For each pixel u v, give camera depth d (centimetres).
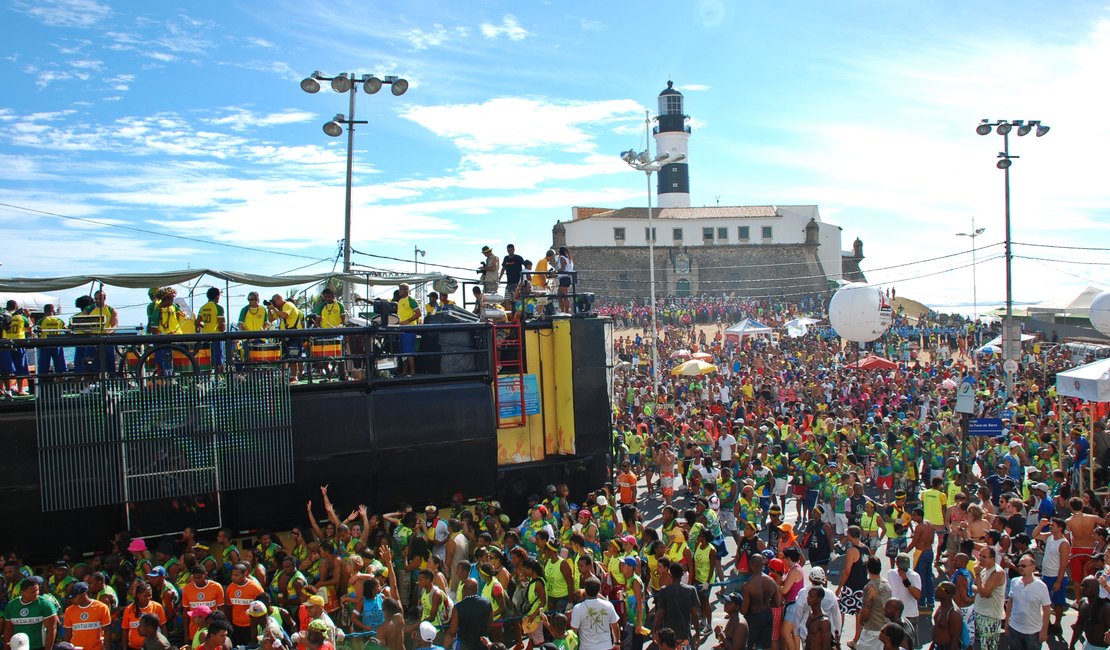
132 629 890
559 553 1074
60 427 1068
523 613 984
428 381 1338
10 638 810
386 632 866
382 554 1048
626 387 3225
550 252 1759
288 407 1195
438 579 1012
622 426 2180
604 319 1512
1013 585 966
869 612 920
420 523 1198
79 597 873
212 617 777
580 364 1474
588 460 1477
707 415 2411
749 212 8619
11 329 1213
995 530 1128
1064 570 1080
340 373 1335
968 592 1011
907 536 1376
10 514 1043
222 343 1323
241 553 1083
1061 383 1650
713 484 1491
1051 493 1538
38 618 863
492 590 959
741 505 1434
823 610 895
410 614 1128
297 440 1199
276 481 1183
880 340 4803
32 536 1061
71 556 1055
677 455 2142
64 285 1434
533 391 1477
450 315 1544
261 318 1356
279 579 1015
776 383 3269
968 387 2147
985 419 1908
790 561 969
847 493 1572
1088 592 930
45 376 1076
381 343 1477
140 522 1137
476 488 1332
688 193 9181
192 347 1238
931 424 2048
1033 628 946
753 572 941
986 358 3856
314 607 827
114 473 1093
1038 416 2323
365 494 1245
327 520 1221
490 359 1388
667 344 4947
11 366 1168
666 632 820
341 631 923
